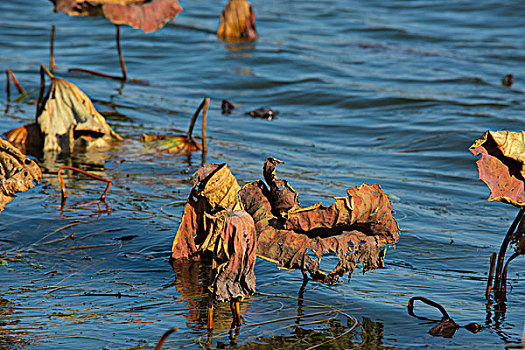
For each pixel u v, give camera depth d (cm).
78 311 712
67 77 1980
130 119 1606
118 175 1197
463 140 1502
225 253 609
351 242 707
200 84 2022
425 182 1231
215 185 731
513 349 654
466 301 760
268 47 2525
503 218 1047
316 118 1717
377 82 2070
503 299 766
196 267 831
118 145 1389
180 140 1413
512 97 1908
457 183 1230
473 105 1817
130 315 707
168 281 791
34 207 1012
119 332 671
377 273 834
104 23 2839
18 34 2572
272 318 709
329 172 1280
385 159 1384
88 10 1730
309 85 2027
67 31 2683
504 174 673
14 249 865
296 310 729
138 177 1189
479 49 2566
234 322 683
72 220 966
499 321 712
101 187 1125
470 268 854
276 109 1800
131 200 1062
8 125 1483
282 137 1539
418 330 691
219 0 3541
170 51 2431
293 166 1312
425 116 1716
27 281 779
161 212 1012
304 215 684
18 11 3000
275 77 2116
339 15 3209
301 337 671
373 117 1722
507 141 662
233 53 2411
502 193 671
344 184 1198
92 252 864
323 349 649
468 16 3188
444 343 666
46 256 848
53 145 1330
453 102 1845
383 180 1234
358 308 738
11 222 950
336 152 1434
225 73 2145
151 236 920
